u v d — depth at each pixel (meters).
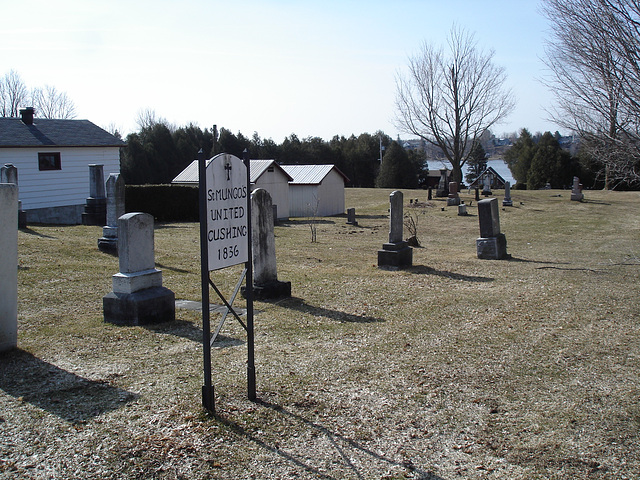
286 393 5.96
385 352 7.52
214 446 4.74
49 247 15.36
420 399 5.95
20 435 4.79
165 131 58.62
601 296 11.16
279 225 28.30
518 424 5.42
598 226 28.08
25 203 26.39
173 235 21.62
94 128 31.06
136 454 4.54
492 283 12.61
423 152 83.94
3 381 6.04
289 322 9.08
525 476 4.49
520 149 74.69
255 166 30.86
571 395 6.13
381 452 4.82
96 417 5.18
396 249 14.66
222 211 5.24
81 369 6.50
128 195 26.98
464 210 33.69
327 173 35.66
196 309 9.88
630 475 4.50
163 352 7.26
